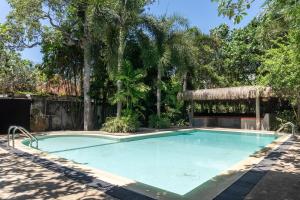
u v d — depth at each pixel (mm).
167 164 8422
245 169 6090
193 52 19906
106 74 18016
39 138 12984
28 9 14734
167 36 17906
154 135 14555
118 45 16000
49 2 15031
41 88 20406
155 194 4449
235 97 17391
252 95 16562
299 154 7805
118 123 15062
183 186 6141
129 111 15898
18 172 5945
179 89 19750
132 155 9898
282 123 15250
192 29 21953
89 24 15609
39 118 16125
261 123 16781
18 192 4652
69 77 19656
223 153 10328
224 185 4910
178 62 18062
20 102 15352
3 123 14625
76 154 10008
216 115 21969
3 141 11086
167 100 19609
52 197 4387
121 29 15750
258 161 6898
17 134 13812
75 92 19859
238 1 4168
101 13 15266
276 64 12414
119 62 15688
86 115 16781
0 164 6723
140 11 16438
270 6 4555
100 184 5023
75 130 16969
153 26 17047
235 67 25062
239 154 10156
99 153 10266
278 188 4719
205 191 4586
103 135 13773
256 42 22547
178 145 12312
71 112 17781
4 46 15750
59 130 16859
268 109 18875
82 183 5098
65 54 18828
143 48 16812
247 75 25188
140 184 5031
